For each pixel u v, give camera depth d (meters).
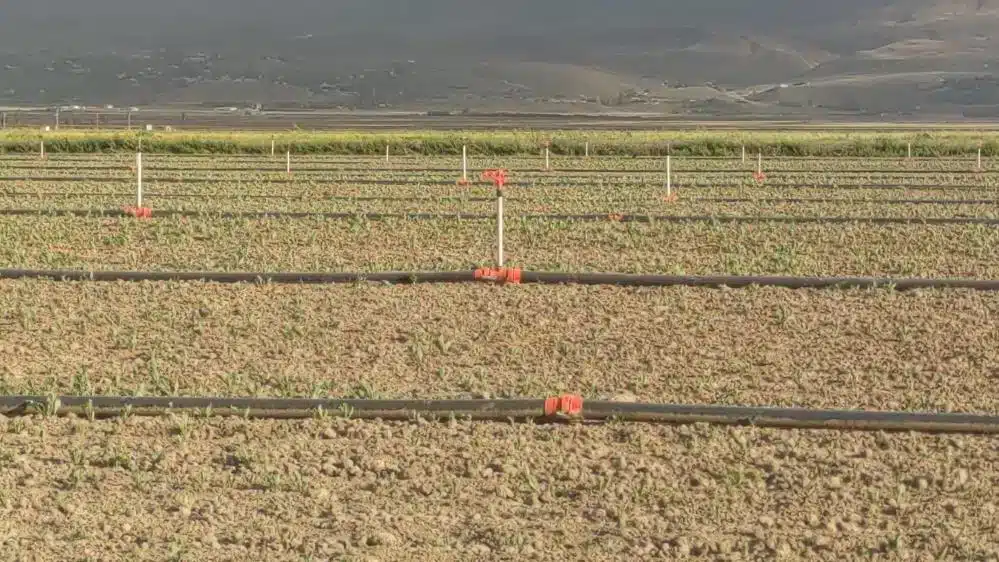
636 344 20.42
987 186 49.25
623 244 31.31
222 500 13.55
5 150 79.19
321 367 19.00
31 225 34.78
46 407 16.48
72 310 22.88
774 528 12.80
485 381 18.02
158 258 29.20
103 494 13.73
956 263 28.56
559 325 21.70
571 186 49.44
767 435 15.55
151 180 52.00
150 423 16.00
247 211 38.00
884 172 58.53
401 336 21.00
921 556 12.16
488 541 12.59
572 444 15.26
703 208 40.00
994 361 19.30
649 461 14.63
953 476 14.09
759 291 24.53
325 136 88.19
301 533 12.67
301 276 25.61
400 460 14.73
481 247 30.95
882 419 15.80
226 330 21.38
